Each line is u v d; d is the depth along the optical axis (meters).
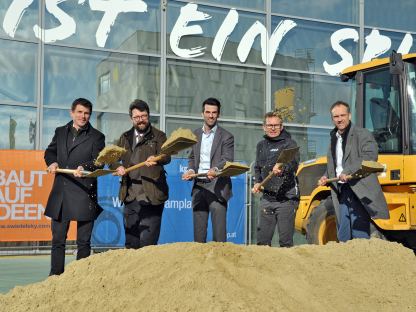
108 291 3.85
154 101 13.45
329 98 15.09
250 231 11.95
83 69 12.86
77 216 6.11
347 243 4.61
